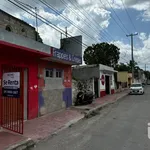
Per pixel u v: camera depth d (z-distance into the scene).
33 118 11.97
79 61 16.19
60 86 15.34
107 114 14.30
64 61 14.34
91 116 13.61
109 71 30.73
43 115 12.98
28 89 11.61
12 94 8.56
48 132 9.05
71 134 8.89
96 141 7.69
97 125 10.62
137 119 12.09
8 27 16.48
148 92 37.91
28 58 11.59
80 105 18.14
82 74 26.98
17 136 8.04
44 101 13.16
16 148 6.86
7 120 9.35
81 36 17.91
